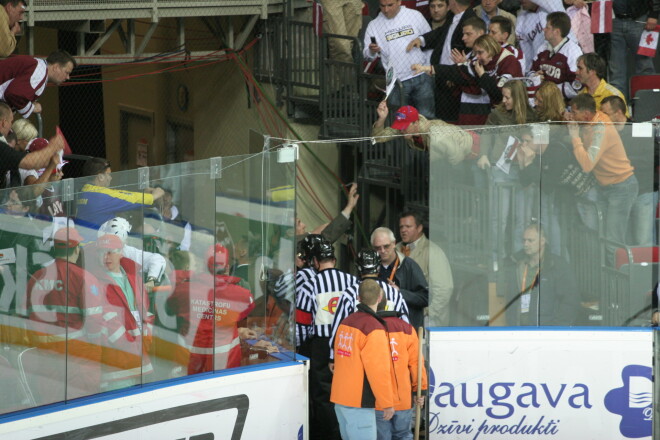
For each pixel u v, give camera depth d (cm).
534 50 3444
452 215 2478
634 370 2500
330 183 3822
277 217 2270
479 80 3189
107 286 1998
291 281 2311
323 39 3769
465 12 3400
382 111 3247
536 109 2922
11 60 2631
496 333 2473
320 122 3984
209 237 2167
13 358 1842
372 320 2247
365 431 2272
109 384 2019
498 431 2500
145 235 2061
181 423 2114
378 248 2586
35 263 1869
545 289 2512
